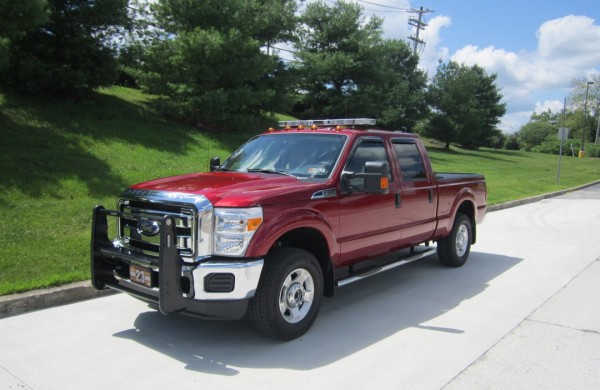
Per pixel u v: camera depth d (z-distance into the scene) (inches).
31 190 353.7
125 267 191.2
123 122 628.7
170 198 175.3
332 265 204.4
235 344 184.5
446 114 1673.2
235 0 719.7
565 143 2775.6
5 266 237.0
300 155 221.5
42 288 223.6
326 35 1146.0
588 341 191.8
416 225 257.0
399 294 251.6
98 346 180.7
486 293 254.4
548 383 157.9
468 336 195.5
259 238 170.4
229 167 234.1
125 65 698.2
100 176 418.0
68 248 269.0
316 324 207.0
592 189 971.9
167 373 160.9
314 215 190.5
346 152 214.5
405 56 1576.0
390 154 242.2
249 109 825.5
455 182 293.0
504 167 1278.3
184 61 692.1
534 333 199.3
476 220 323.3
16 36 448.8
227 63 717.9
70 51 593.3
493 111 1971.0
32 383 153.1
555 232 451.2
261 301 177.5
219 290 166.6
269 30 837.8
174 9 703.7
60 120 557.6
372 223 224.1
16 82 583.8
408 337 193.6
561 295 251.6
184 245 170.7
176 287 165.5
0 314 206.1
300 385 153.9
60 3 584.4
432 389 152.8
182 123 731.4
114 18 613.6
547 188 878.4
